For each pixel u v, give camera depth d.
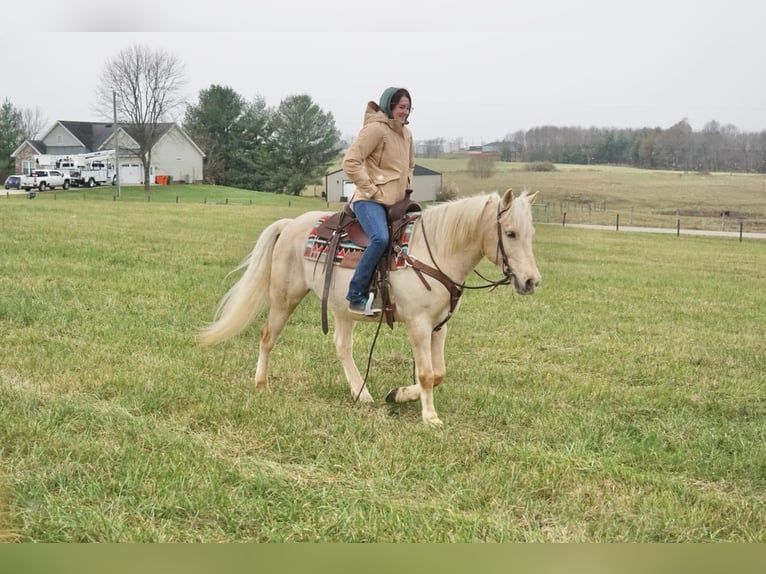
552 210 51.84
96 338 7.93
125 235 20.03
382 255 5.86
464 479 4.60
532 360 8.33
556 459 4.95
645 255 24.34
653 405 6.60
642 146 73.62
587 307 12.30
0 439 4.75
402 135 6.01
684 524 4.05
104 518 3.73
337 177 62.25
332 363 7.62
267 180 76.00
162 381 6.30
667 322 11.15
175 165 72.69
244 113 78.75
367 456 4.87
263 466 4.62
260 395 6.19
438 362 6.06
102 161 67.50
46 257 14.09
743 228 45.12
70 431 5.01
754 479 4.88
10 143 78.25
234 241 20.14
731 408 6.59
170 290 11.27
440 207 5.84
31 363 6.71
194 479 4.29
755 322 11.52
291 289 6.55
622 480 4.66
